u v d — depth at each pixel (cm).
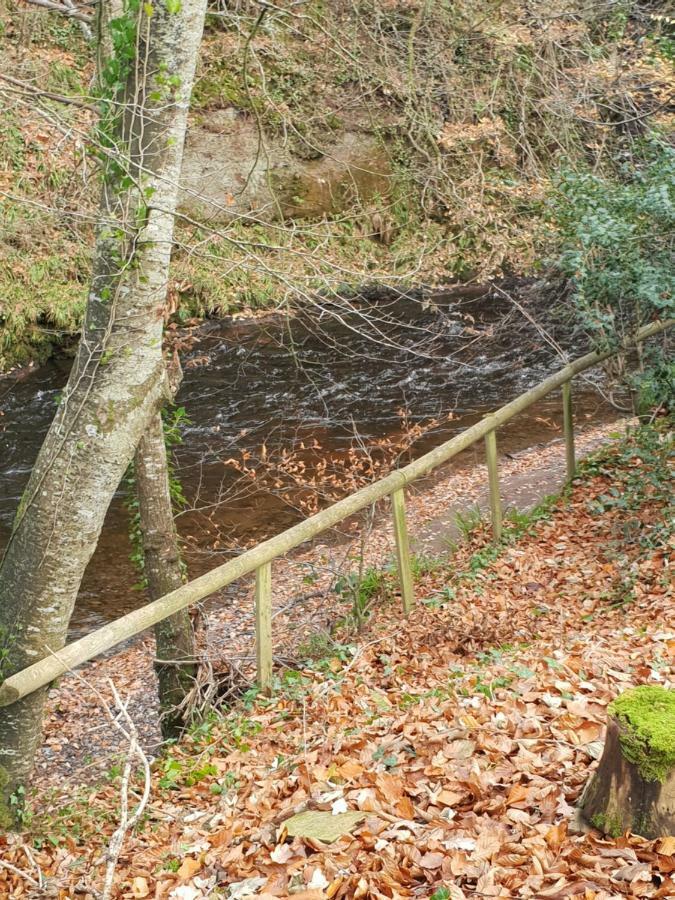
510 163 1359
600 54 1400
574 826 372
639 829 353
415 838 388
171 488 790
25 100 619
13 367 1502
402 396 1454
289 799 461
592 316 892
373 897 357
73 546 566
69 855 509
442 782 425
